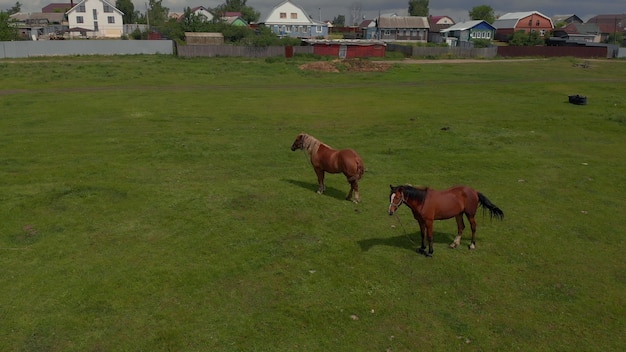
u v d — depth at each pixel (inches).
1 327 322.7
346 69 2102.6
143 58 2536.9
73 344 308.5
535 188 631.2
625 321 345.4
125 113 1096.8
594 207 566.3
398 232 486.0
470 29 4313.5
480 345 316.8
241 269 402.9
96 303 350.6
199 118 1060.5
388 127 1002.1
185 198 564.4
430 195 410.9
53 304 348.5
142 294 363.3
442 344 317.1
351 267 411.2
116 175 647.8
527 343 320.2
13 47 2514.8
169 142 833.5
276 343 312.7
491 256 438.0
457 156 780.0
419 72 2096.5
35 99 1259.8
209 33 3484.3
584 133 963.3
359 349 309.9
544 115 1144.8
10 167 679.7
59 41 2628.0
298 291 372.2
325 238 466.6
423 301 364.2
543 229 500.1
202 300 357.7
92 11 4094.5
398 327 332.8
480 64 2561.5
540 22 4613.7
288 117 1096.2
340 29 5442.9
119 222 495.5
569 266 423.2
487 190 620.1
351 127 1001.5
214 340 313.9
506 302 366.0
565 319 346.6
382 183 641.6
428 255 431.2
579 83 1774.1
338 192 601.0
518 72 2167.8
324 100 1348.4
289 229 484.4
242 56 2770.7
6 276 385.4
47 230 473.4
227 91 1483.8
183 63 2276.1
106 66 2037.4
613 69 2365.9
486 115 1144.2
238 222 499.2
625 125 1034.7
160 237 462.3
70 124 975.0
